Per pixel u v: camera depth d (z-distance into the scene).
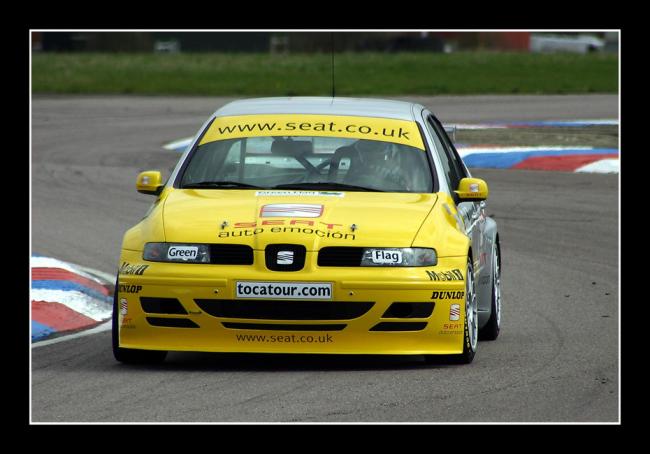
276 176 27.22
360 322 23.81
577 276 39.44
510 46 192.75
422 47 183.75
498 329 29.61
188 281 23.83
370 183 26.97
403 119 29.02
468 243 25.39
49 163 71.38
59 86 130.12
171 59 161.75
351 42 187.62
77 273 37.03
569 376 23.70
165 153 76.69
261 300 23.73
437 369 24.47
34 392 22.06
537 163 67.56
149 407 20.67
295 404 20.84
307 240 24.02
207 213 25.14
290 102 29.86
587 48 190.75
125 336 24.42
